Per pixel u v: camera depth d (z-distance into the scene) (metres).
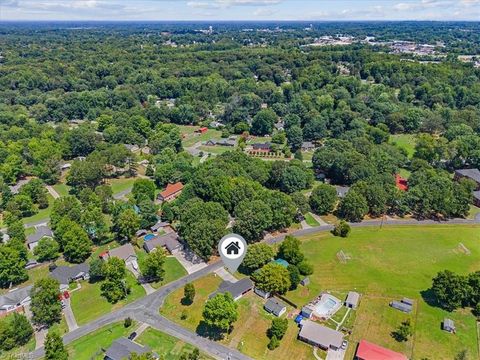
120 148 180.38
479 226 133.62
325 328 87.94
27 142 190.50
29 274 112.31
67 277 106.44
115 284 100.12
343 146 177.62
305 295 101.50
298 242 113.81
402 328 86.44
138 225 127.88
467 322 92.06
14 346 86.94
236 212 126.69
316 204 140.38
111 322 93.56
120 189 166.50
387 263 114.44
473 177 159.62
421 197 137.25
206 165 157.50
